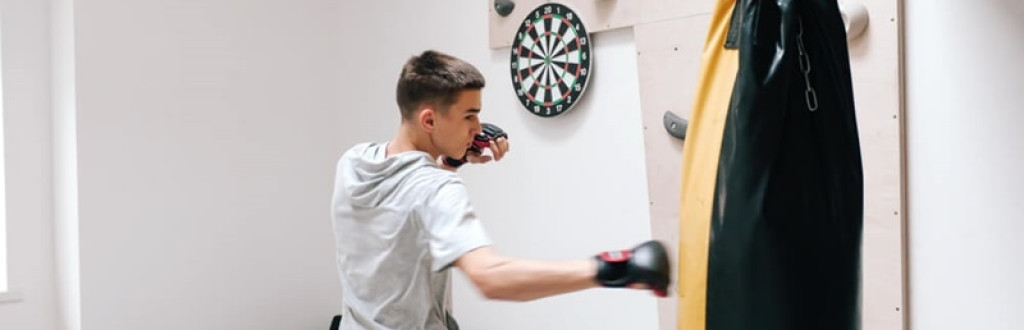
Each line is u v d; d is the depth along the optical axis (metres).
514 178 3.58
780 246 1.45
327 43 4.20
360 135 4.14
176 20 3.75
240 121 3.93
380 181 1.83
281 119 4.05
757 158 1.45
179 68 3.75
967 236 2.45
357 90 4.15
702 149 1.56
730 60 1.54
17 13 3.61
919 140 2.54
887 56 2.55
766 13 1.48
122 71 3.61
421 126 1.92
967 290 2.46
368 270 1.89
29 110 3.64
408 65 1.95
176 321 3.75
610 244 3.24
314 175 4.17
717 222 1.50
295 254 4.11
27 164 3.64
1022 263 2.34
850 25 2.58
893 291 2.58
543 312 3.51
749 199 1.45
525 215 3.54
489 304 3.70
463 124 1.93
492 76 3.61
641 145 3.11
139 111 3.66
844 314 1.50
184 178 3.77
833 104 1.52
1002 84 2.36
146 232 3.67
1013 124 2.34
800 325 1.45
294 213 4.10
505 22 3.52
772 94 1.46
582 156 3.32
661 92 3.00
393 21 3.99
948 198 2.48
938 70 2.48
